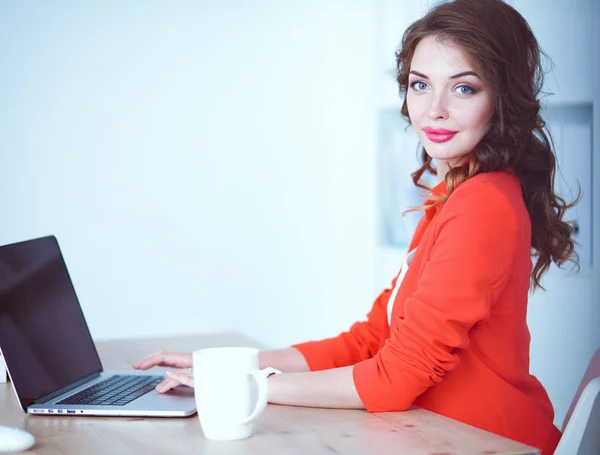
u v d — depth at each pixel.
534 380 1.37
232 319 4.00
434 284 1.18
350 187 3.98
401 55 1.41
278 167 4.03
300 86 4.04
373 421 1.14
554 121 2.56
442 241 1.21
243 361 1.04
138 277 3.81
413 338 1.18
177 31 3.78
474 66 1.27
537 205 1.40
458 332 1.18
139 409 1.17
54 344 1.37
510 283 1.26
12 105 3.54
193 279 3.91
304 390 1.22
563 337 2.56
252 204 4.00
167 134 3.80
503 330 1.28
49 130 3.61
